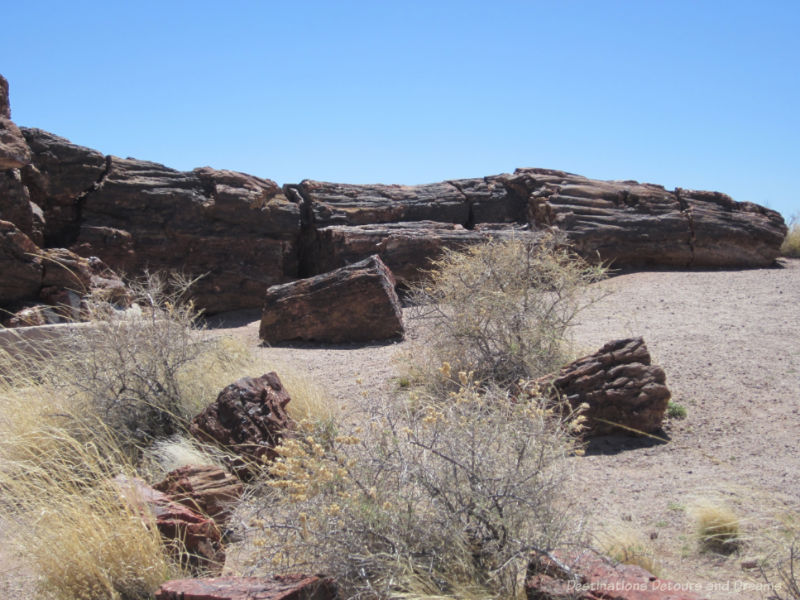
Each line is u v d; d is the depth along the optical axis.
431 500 3.81
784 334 8.86
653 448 5.93
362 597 3.55
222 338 8.05
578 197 15.14
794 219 17.33
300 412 6.66
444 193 15.84
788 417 6.27
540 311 8.09
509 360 7.68
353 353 9.78
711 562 4.15
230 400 5.92
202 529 4.24
